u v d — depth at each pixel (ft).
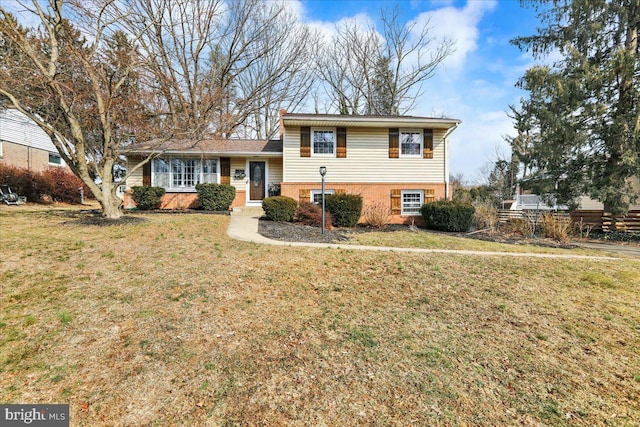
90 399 8.45
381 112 84.79
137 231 26.40
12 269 16.08
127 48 34.09
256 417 8.05
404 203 45.80
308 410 8.33
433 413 8.38
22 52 26.43
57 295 13.94
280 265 19.88
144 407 8.27
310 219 38.06
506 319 14.33
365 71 84.17
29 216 30.91
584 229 42.27
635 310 15.62
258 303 14.53
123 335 11.42
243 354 10.67
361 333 12.41
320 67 84.23
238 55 73.41
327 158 45.14
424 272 20.24
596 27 39.86
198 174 47.78
